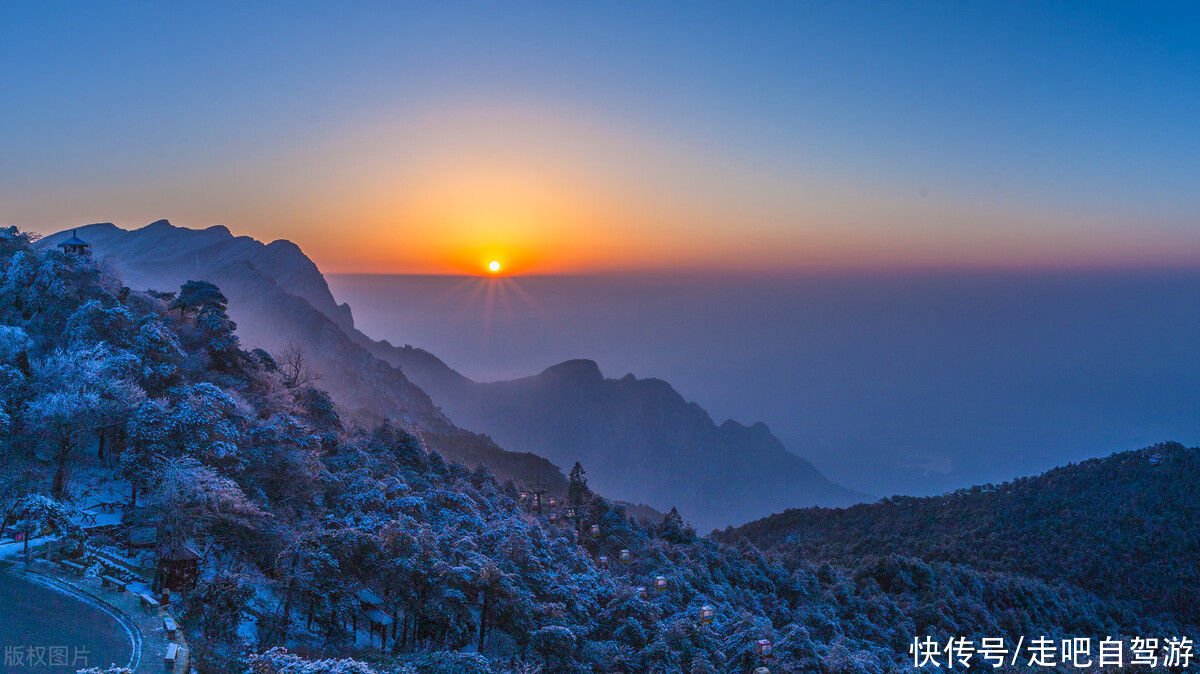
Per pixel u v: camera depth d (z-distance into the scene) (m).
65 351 78.94
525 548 70.81
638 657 64.25
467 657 52.47
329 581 56.06
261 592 59.16
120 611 47.38
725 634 75.75
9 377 69.75
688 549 106.75
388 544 60.94
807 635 75.44
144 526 60.72
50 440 66.50
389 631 62.16
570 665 58.72
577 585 73.31
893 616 101.25
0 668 39.31
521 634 60.28
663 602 79.75
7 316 87.81
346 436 106.56
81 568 52.41
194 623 48.75
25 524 55.84
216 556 61.19
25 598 47.28
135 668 41.16
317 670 43.97
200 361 96.69
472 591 61.56
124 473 65.50
